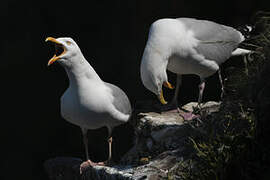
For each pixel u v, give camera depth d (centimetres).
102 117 982
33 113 2366
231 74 981
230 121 837
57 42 927
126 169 921
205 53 1065
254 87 746
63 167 1122
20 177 2295
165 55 990
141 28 2261
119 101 996
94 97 959
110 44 2297
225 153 750
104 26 2297
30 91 2366
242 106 839
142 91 2250
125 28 2280
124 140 1962
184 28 1041
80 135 2261
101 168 959
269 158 697
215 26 1108
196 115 1023
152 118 1056
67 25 2320
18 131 2353
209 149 777
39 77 2369
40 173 2306
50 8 2309
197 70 1086
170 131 986
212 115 932
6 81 2350
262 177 689
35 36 2338
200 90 1116
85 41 2317
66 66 941
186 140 933
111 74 2292
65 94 984
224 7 2123
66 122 2325
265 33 911
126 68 2278
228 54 1126
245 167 712
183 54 1036
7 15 2311
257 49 910
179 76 1142
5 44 2325
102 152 2114
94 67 2305
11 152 2328
